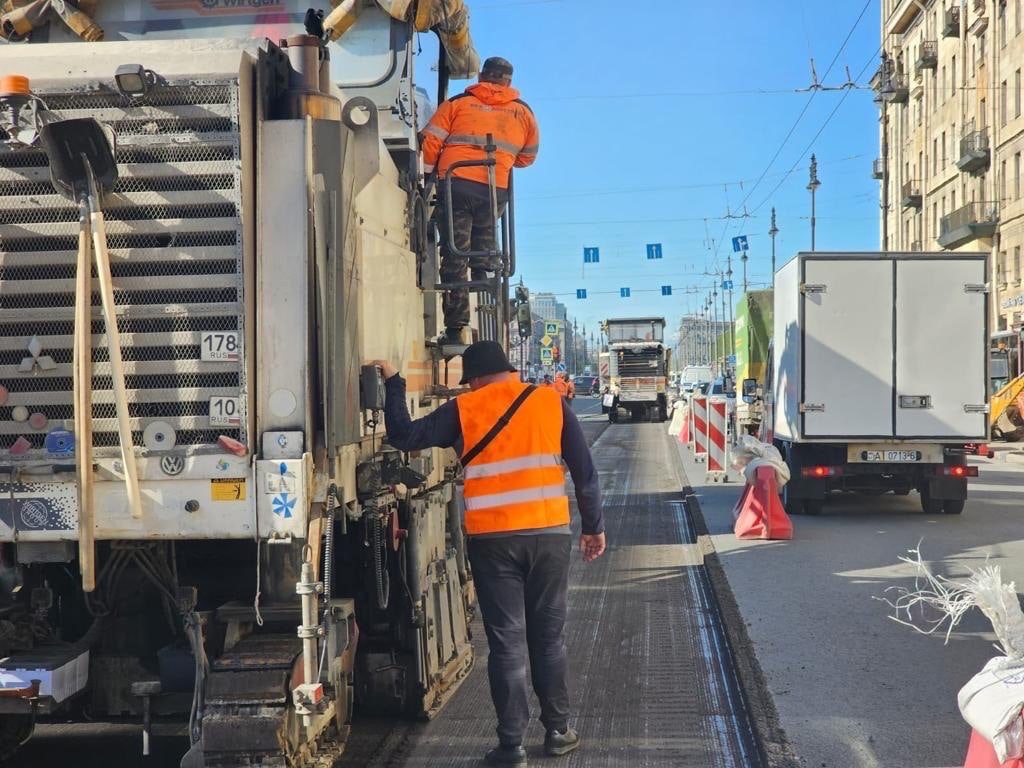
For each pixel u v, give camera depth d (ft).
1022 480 97.66
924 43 293.23
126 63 19.95
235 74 19.75
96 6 31.14
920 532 62.18
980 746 20.43
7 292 20.43
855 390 68.64
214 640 21.67
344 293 20.71
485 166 34.01
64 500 20.01
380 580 26.43
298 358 20.01
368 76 31.55
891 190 343.46
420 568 28.86
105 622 23.98
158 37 31.35
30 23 30.76
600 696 31.94
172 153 19.98
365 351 23.70
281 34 31.53
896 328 68.59
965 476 68.54
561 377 156.04
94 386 20.22
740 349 120.57
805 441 68.64
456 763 26.22
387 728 28.96
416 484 26.35
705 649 37.35
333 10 31.48
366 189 23.90
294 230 20.18
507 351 34.71
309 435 20.01
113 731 28.84
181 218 20.02
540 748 27.58
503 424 26.09
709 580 48.57
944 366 68.59
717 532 61.98
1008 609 20.44
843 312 68.80
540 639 26.66
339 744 23.77
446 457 36.11
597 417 269.64
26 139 19.76
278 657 21.02
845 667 32.94
